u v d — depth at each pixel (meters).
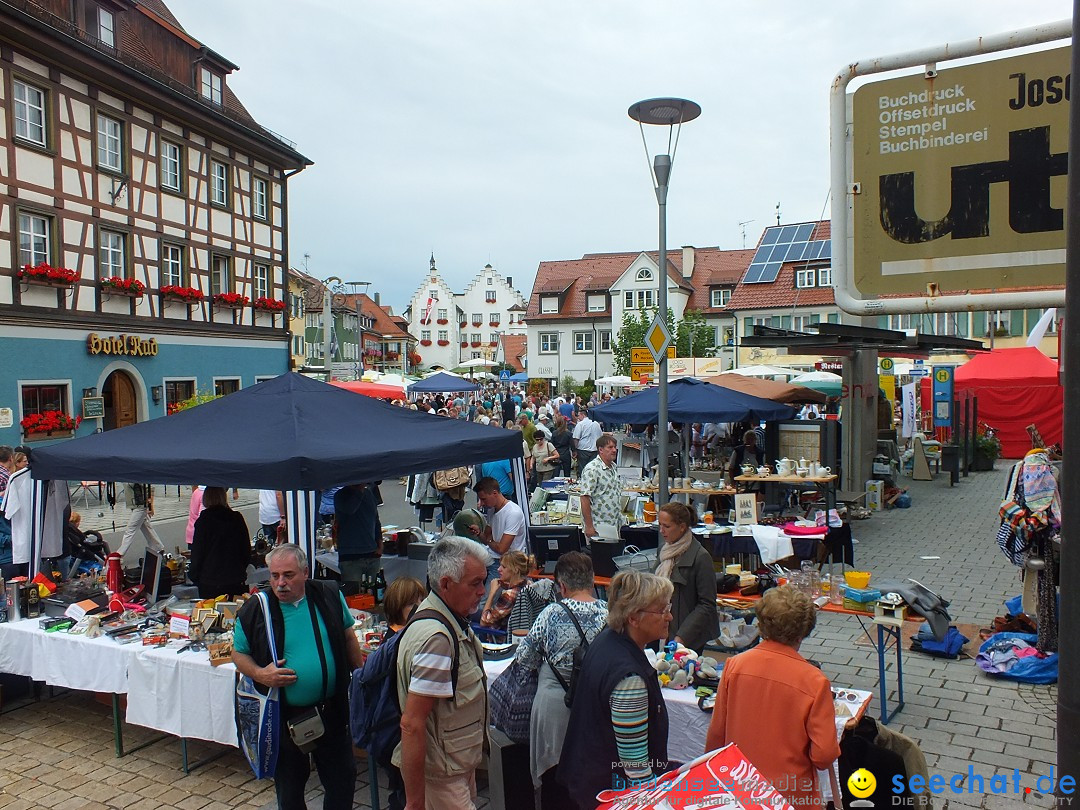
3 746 5.60
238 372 25.61
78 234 19.34
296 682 3.86
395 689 3.49
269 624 3.88
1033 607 7.01
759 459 14.91
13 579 6.72
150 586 6.91
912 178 3.51
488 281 90.69
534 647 3.85
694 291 51.25
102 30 20.72
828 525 8.05
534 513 10.07
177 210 22.91
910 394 22.86
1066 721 2.00
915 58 3.47
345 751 4.04
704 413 11.57
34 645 5.81
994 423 23.36
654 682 3.27
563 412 25.55
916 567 10.19
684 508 5.24
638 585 3.29
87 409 19.38
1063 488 2.02
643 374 8.80
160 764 5.32
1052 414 22.75
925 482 18.91
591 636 3.73
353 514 7.58
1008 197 3.35
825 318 40.34
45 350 18.41
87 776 5.15
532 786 4.02
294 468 5.60
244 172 26.05
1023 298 3.29
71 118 19.16
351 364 30.97
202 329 23.83
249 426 6.42
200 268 23.86
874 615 5.71
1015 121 3.34
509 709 3.96
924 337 12.02
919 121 3.49
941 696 6.07
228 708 4.90
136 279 21.27
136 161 21.33
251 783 5.05
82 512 15.74
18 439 17.66
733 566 6.70
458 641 3.41
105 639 5.58
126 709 5.65
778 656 3.12
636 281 50.91
